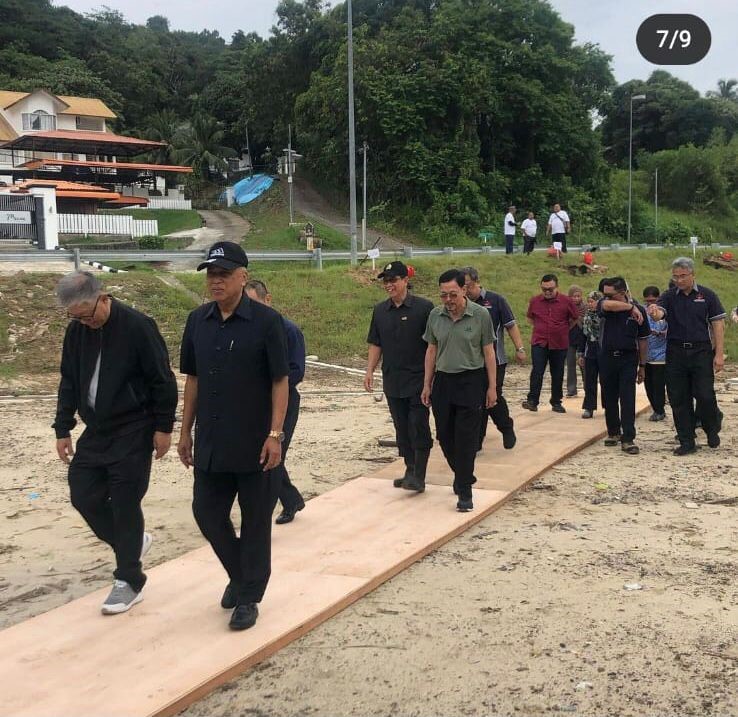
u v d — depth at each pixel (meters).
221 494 4.08
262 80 50.84
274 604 4.35
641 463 7.99
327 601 4.38
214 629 4.06
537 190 45.28
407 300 6.40
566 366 12.17
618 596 4.54
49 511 6.66
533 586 4.73
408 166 41.22
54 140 41.06
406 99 41.75
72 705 3.33
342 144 43.12
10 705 3.33
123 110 67.19
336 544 5.34
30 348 14.52
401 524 5.77
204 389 3.97
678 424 8.38
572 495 6.81
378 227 41.12
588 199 46.59
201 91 76.75
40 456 8.66
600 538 5.63
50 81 61.16
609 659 3.78
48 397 12.40
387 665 3.78
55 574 5.23
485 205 41.88
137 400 4.21
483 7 45.69
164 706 3.32
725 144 69.19
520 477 7.12
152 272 18.73
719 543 5.50
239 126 60.84
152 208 44.97
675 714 3.29
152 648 3.85
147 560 5.39
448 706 3.40
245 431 3.94
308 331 16.84
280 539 5.46
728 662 3.73
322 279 19.41
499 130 45.91
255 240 35.44
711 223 55.88
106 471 4.22
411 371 6.39
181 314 16.59
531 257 24.83
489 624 4.20
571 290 11.92
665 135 73.81
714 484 7.12
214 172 59.41
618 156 75.38
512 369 15.93
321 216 43.72
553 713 3.32
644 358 8.50
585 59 48.81
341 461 8.30
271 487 4.07
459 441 6.04
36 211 22.66
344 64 42.12
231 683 3.66
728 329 21.30
